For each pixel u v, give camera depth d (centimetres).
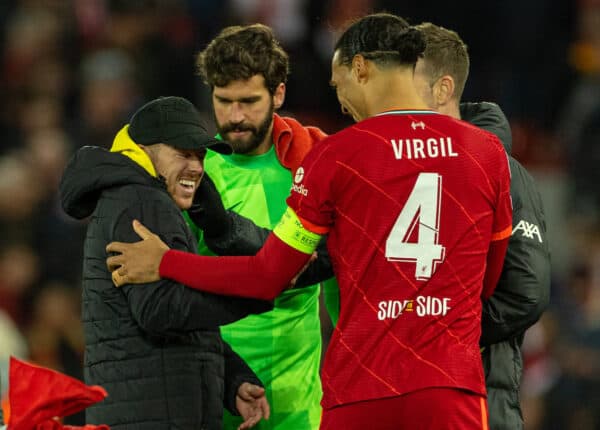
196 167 1811
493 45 4425
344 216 1689
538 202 1944
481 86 4322
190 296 1716
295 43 4066
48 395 1600
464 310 1688
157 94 4147
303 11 4284
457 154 1698
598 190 4106
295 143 2064
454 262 1683
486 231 1716
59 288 3491
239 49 1969
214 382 1794
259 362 2066
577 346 3578
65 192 1777
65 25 4400
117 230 1742
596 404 3475
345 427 1683
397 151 1684
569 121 4322
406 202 1675
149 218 1745
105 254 1755
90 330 1769
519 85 4347
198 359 1773
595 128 4203
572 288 3781
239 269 1717
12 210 3694
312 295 2092
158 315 1705
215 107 2012
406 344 1666
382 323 1670
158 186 1786
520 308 1869
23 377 1614
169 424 1733
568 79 4397
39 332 3406
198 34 4316
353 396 1675
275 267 1711
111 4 4375
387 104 1728
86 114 4100
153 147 1791
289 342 2073
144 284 1719
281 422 2086
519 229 1883
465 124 1731
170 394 1739
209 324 1733
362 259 1681
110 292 1752
